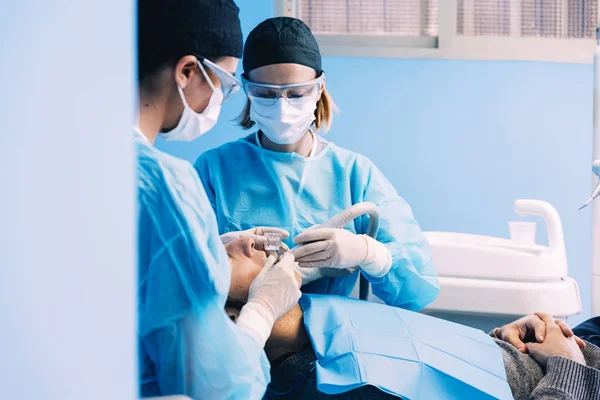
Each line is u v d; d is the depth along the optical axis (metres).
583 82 2.35
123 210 0.62
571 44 2.35
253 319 1.11
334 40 2.48
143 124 1.06
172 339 0.96
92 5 0.60
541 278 1.83
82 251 0.60
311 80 1.51
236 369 0.98
